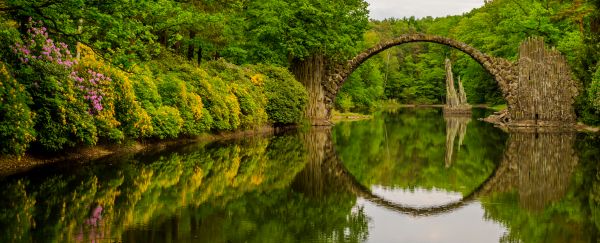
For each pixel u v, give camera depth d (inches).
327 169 618.2
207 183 476.1
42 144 527.2
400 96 3860.7
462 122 1675.7
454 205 424.5
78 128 557.3
